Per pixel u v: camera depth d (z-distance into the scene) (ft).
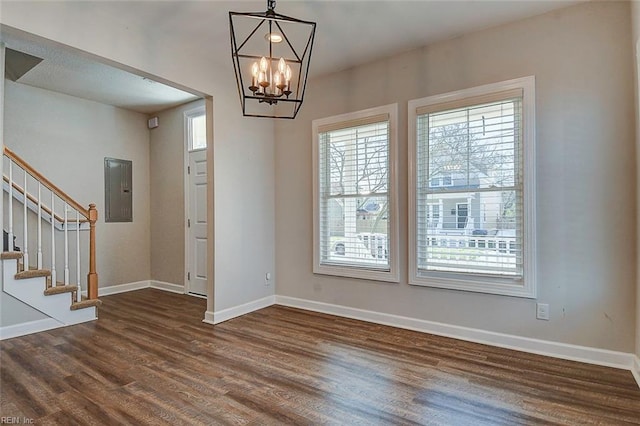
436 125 10.82
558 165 8.98
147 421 6.35
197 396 7.20
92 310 12.38
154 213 17.76
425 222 11.02
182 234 16.63
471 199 10.26
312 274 13.42
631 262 8.23
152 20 9.39
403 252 11.34
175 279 16.94
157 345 9.97
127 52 9.49
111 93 14.90
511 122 9.67
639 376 7.63
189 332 11.05
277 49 11.07
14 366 8.60
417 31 10.04
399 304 11.46
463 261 10.38
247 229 13.20
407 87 11.25
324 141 13.19
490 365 8.57
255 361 8.88
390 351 9.47
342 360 8.92
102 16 8.97
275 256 14.38
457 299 10.44
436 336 10.58
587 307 8.70
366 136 12.22
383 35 10.25
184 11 8.97
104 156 16.30
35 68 12.35
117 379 7.93
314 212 13.26
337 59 11.78
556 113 9.00
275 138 14.35
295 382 7.79
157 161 17.65
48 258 14.43
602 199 8.52
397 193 11.42
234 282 12.67
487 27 9.84
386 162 11.78
